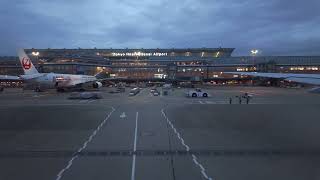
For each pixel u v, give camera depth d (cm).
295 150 2278
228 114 4462
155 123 3656
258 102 6469
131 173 1770
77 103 6494
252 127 3319
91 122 3759
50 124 3597
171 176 1711
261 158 2069
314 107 5381
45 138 2783
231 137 2788
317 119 3900
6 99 7588
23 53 10600
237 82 19938
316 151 2242
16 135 2938
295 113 4519
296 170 1800
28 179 1677
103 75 16412
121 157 2123
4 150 2336
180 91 11800
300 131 3061
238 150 2297
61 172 1794
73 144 2541
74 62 19388
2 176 1727
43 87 11569
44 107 5616
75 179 1673
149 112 4788
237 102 6569
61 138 2786
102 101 7062
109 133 3031
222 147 2395
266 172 1766
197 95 8394
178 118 4081
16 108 5419
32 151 2305
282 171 1783
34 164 1961
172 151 2286
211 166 1897
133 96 8938
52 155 2184
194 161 2012
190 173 1761
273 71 19675
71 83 11400
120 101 7069
